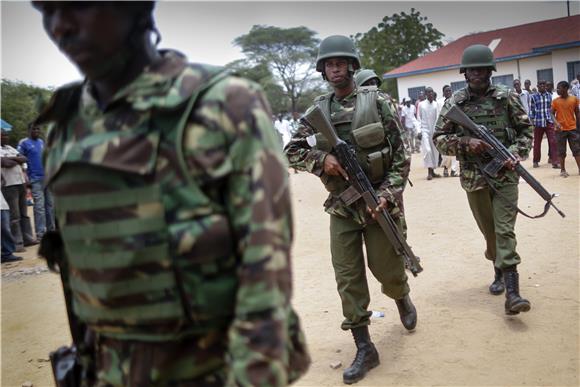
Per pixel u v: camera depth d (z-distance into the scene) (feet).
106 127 4.45
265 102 4.48
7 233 25.85
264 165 4.18
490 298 14.84
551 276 16.02
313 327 14.16
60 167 4.62
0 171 27.61
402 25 133.18
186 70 4.42
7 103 63.26
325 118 11.12
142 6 4.48
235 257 4.33
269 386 3.88
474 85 14.25
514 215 13.39
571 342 11.92
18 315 17.42
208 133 4.20
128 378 4.68
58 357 5.81
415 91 103.65
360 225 11.34
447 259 18.75
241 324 4.00
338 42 11.22
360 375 11.16
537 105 37.76
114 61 4.43
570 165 38.37
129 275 4.38
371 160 11.19
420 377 11.03
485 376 10.87
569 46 82.48
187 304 4.33
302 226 27.40
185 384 4.58
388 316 14.26
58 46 4.46
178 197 4.25
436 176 39.04
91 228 4.49
